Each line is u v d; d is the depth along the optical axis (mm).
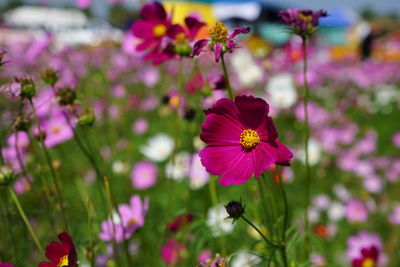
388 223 1391
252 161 556
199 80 834
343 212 1378
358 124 2598
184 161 1136
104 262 772
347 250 1135
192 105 878
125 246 690
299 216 1228
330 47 5289
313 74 1926
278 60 2383
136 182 1242
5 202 704
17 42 3992
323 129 1893
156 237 979
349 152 1767
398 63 5188
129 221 740
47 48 1725
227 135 569
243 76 1731
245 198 1040
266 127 545
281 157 535
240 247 878
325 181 1604
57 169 868
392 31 9039
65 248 536
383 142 2285
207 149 568
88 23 3752
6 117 740
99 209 951
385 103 2943
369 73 3963
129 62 2838
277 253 648
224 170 559
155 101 2221
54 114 865
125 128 1920
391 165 1811
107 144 1708
